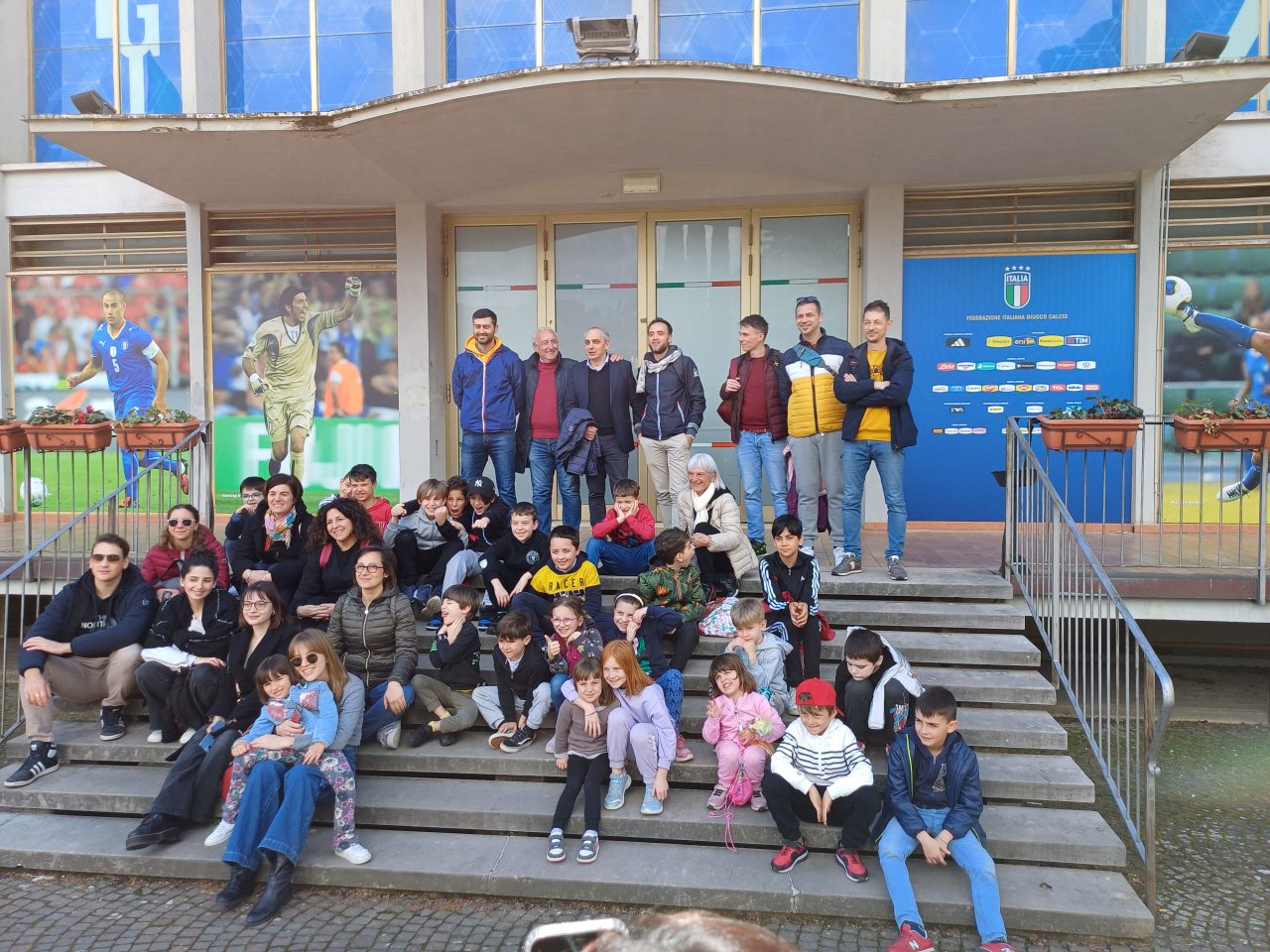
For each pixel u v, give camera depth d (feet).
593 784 13.67
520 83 20.02
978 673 16.39
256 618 14.99
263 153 23.03
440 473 27.61
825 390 19.38
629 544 19.16
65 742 16.11
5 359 28.55
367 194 25.91
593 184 25.91
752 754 13.74
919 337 25.72
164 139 22.07
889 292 25.31
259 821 12.96
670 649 17.06
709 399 26.99
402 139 22.22
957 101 20.13
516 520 17.90
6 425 20.99
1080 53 25.14
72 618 16.46
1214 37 20.84
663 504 21.31
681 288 26.94
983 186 25.40
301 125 21.45
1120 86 19.31
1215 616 17.97
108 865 13.65
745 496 20.39
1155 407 24.81
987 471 25.67
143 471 20.31
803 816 13.41
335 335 27.53
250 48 27.76
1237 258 24.67
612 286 27.17
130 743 16.02
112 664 16.11
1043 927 11.81
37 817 14.85
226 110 27.86
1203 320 24.82
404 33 26.50
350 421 27.61
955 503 25.85
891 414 18.67
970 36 25.45
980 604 18.22
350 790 13.57
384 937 11.95
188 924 12.34
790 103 20.77
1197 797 15.83
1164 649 22.93
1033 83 19.60
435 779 15.08
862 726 14.24
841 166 23.80
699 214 26.73
